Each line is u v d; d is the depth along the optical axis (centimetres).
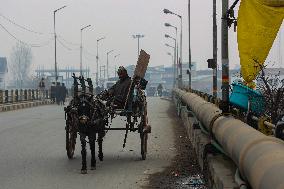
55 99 4991
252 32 915
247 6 914
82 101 1077
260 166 468
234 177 664
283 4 892
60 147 1502
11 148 1481
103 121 1142
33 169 1141
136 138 1722
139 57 1305
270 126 676
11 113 3222
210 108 1080
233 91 915
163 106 4241
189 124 1661
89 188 943
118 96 1276
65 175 1069
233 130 689
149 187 945
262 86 981
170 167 1155
